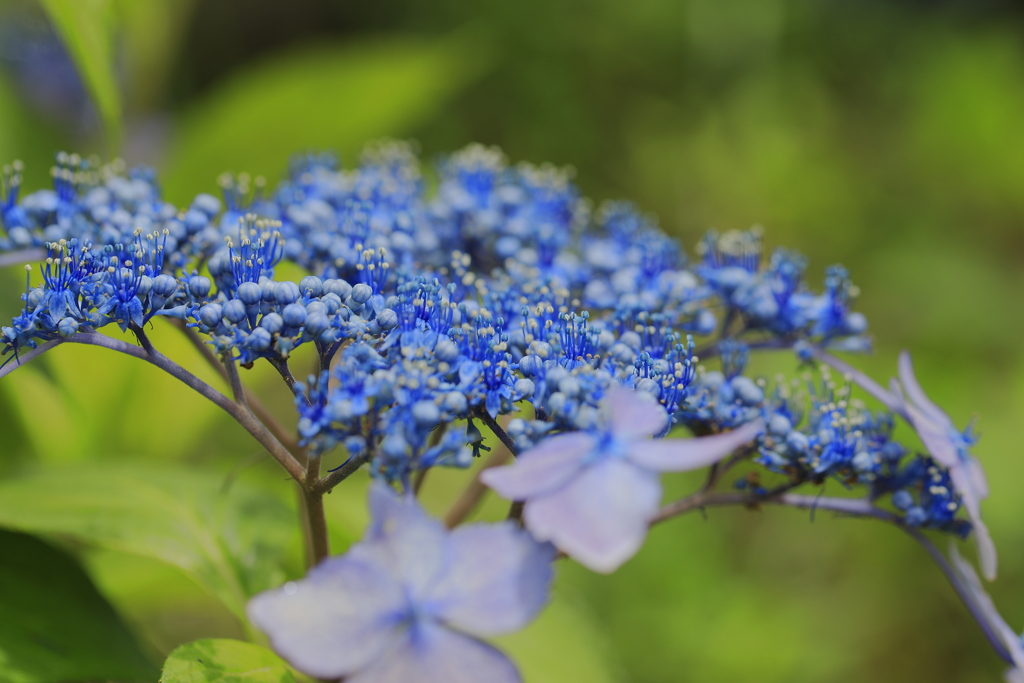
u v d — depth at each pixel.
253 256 0.21
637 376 0.21
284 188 0.25
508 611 0.18
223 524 0.26
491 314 0.21
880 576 0.49
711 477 0.22
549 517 0.18
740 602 0.46
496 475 0.18
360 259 0.22
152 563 0.29
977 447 0.51
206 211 0.23
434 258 0.25
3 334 0.20
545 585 0.18
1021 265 0.68
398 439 0.19
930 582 0.49
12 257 0.23
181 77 0.66
